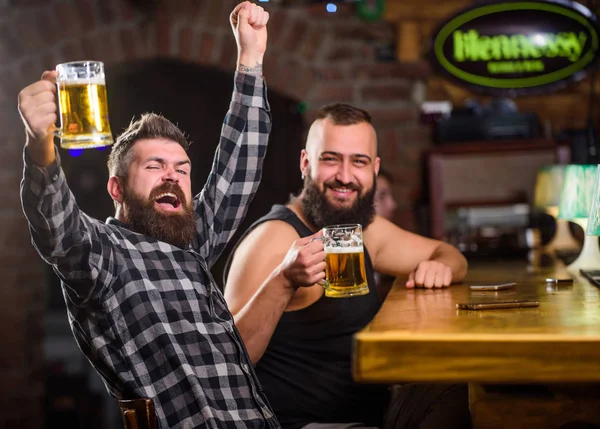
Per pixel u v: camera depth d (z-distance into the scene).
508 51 4.16
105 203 6.60
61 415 4.81
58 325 6.78
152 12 4.16
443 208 4.21
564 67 4.15
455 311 1.63
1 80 4.14
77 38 4.17
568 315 1.53
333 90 4.27
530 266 2.82
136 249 1.84
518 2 4.12
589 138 3.99
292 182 5.08
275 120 5.01
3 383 4.19
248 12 2.13
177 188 1.93
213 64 4.20
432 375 1.31
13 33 4.14
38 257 4.23
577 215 2.83
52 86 1.58
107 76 4.63
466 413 1.91
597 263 2.48
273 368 2.14
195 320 1.83
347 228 1.81
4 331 4.18
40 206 1.61
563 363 1.28
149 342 1.77
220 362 1.82
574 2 4.12
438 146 4.23
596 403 1.55
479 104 4.30
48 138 1.58
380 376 1.32
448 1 4.23
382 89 4.28
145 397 1.74
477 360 1.30
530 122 4.21
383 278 3.77
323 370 2.13
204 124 5.96
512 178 4.19
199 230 2.08
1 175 4.15
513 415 1.56
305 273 1.90
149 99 5.96
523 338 1.29
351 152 2.27
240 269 2.20
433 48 4.18
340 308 2.16
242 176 2.13
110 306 1.76
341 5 4.24
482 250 3.56
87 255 1.70
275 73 4.26
